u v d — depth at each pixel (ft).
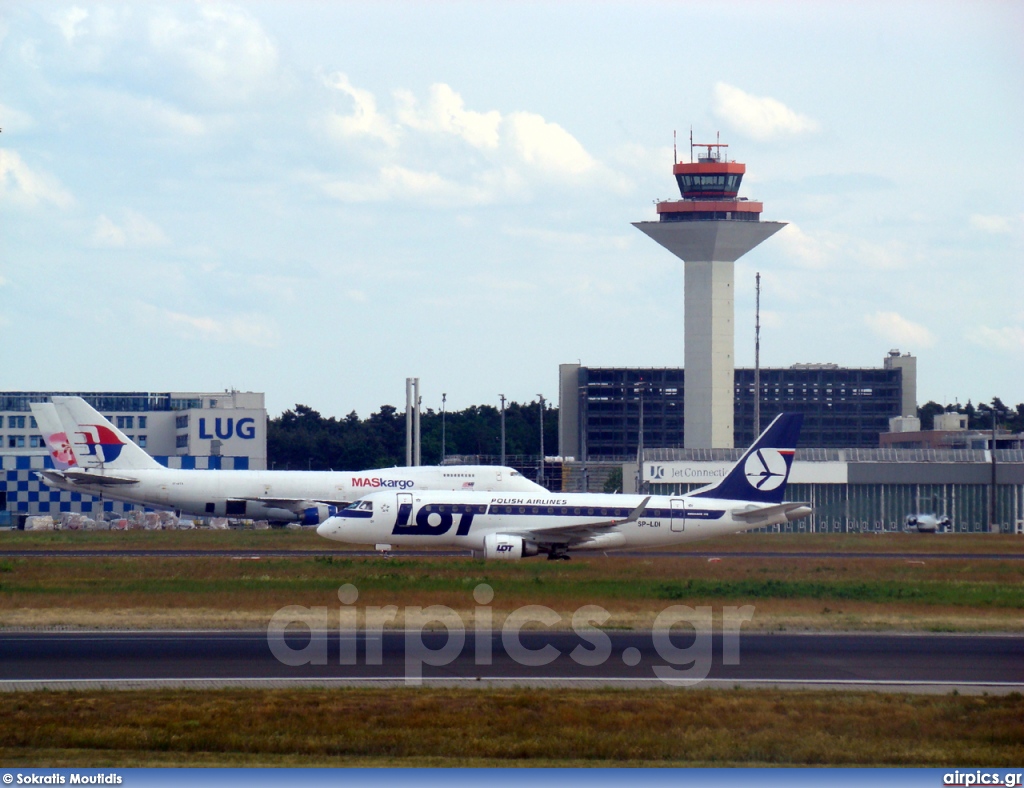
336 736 336.70
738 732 348.38
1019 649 497.46
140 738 331.57
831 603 636.07
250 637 499.10
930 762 327.88
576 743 335.26
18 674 414.62
